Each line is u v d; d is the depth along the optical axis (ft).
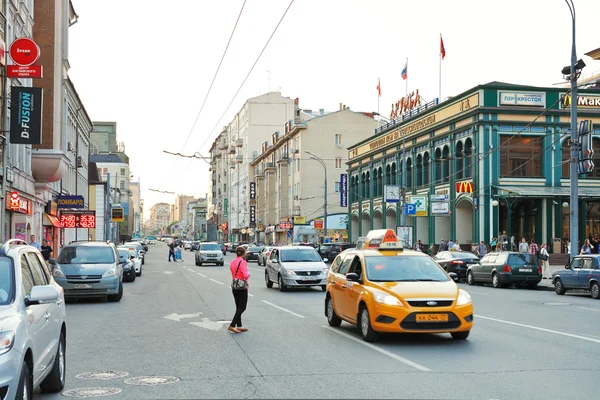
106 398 24.13
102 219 257.14
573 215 88.07
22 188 102.53
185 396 24.26
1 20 84.38
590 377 27.22
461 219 143.43
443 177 149.38
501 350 34.19
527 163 134.62
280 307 58.59
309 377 27.43
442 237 154.10
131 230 444.55
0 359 17.16
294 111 355.97
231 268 42.57
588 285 71.97
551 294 78.43
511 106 133.39
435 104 154.20
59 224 141.49
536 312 54.44
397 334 40.19
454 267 103.40
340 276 43.50
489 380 26.61
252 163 349.61
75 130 174.40
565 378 26.99
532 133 134.31
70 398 24.17
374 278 38.68
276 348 35.29
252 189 337.31
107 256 67.15
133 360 32.09
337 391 24.70
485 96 132.77
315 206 252.01
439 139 152.15
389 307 35.40
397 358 31.86
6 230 96.02
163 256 248.32
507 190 128.67
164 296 71.46
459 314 35.58
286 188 278.67
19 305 19.94
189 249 372.17
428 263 40.34
